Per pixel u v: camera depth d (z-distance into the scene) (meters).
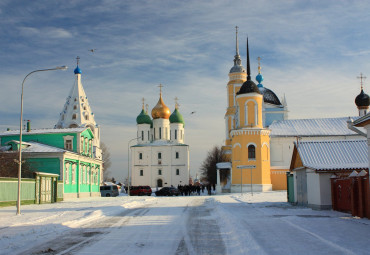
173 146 106.31
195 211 26.47
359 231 15.56
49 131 51.44
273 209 26.92
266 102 80.94
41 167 44.75
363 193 20.17
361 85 65.31
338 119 72.12
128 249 12.18
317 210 25.42
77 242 13.49
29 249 12.19
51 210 27.47
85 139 53.47
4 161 43.03
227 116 84.75
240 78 84.50
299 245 12.55
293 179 32.56
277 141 68.31
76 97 82.69
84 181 52.34
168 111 111.69
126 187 83.06
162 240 13.92
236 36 86.56
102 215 23.39
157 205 33.22
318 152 28.05
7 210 27.77
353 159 27.19
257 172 61.03
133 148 107.88
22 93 26.38
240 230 15.97
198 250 12.06
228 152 83.75
